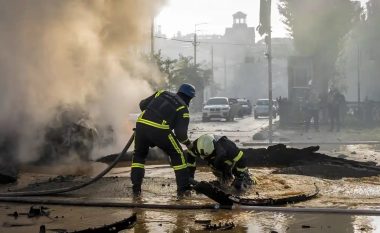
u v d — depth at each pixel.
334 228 4.96
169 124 6.75
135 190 6.78
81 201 6.11
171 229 4.98
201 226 5.09
